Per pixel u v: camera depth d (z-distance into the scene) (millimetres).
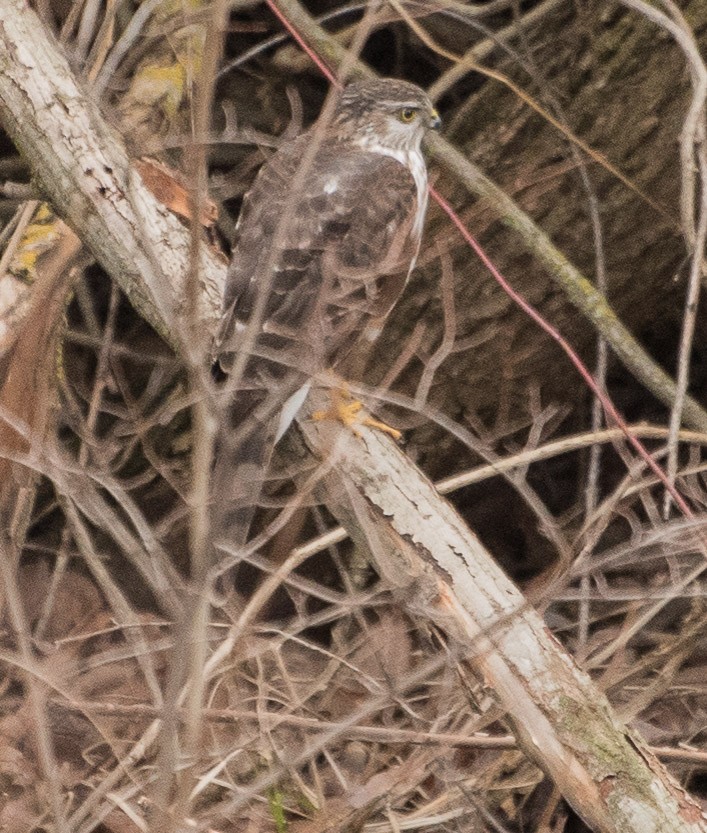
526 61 11508
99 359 11734
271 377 8445
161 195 9766
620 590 10047
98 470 10031
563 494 12953
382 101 10336
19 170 13352
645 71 11336
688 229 9406
